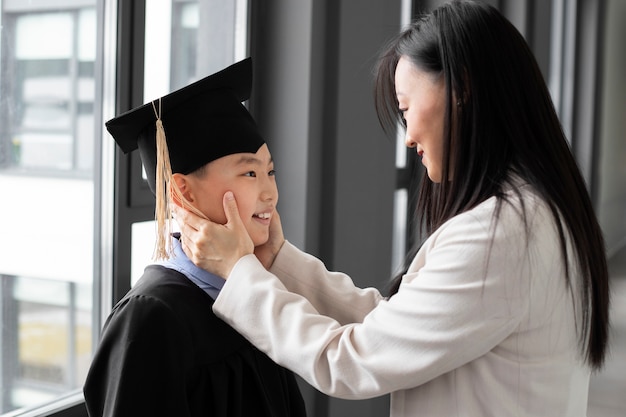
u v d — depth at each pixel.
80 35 2.05
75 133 2.07
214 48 2.57
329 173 2.76
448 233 1.18
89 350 2.18
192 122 1.31
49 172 2.01
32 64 1.94
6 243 1.91
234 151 1.31
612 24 8.44
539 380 1.18
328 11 2.70
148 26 2.26
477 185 1.20
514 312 1.13
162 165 1.29
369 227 3.04
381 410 3.23
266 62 2.69
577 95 7.69
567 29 7.52
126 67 2.07
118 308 1.27
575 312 1.20
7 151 1.89
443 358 1.14
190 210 1.32
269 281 1.25
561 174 1.19
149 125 1.35
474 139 1.19
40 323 2.03
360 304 1.50
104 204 2.14
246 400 1.36
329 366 1.20
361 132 2.91
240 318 1.25
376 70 1.39
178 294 1.28
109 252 2.13
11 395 1.96
